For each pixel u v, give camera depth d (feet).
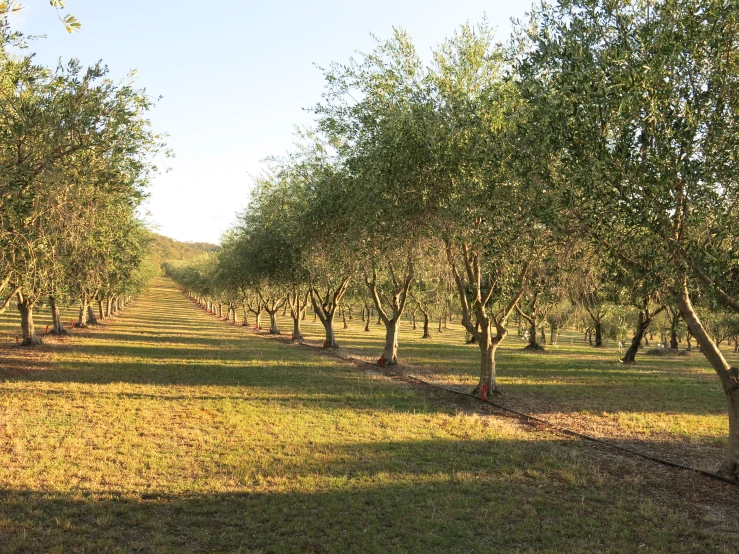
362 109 59.47
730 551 22.18
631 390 71.87
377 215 53.62
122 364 83.41
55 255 38.86
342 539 22.91
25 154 32.86
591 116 28.04
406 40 55.77
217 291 196.95
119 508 25.75
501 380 78.48
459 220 46.03
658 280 27.89
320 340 148.15
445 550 22.16
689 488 31.50
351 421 47.06
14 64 35.60
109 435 39.60
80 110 33.86
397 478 31.55
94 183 36.37
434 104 49.39
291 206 95.20
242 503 27.02
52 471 30.81
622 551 22.08
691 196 26.11
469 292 69.51
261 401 55.31
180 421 45.19
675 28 28.02
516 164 33.55
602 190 27.71
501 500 28.30
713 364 34.14
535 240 35.22
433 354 118.83
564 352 140.87
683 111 26.84
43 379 65.00
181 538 22.77
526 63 32.81
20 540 21.54
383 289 102.78
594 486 31.37
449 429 45.21
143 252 128.16
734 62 28.09
